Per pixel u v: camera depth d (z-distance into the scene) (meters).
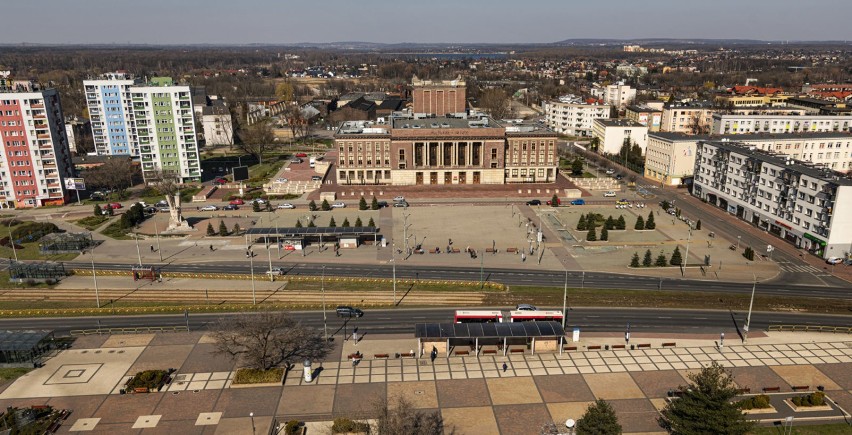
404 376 106.12
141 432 90.12
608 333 122.25
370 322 127.88
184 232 194.38
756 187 199.62
